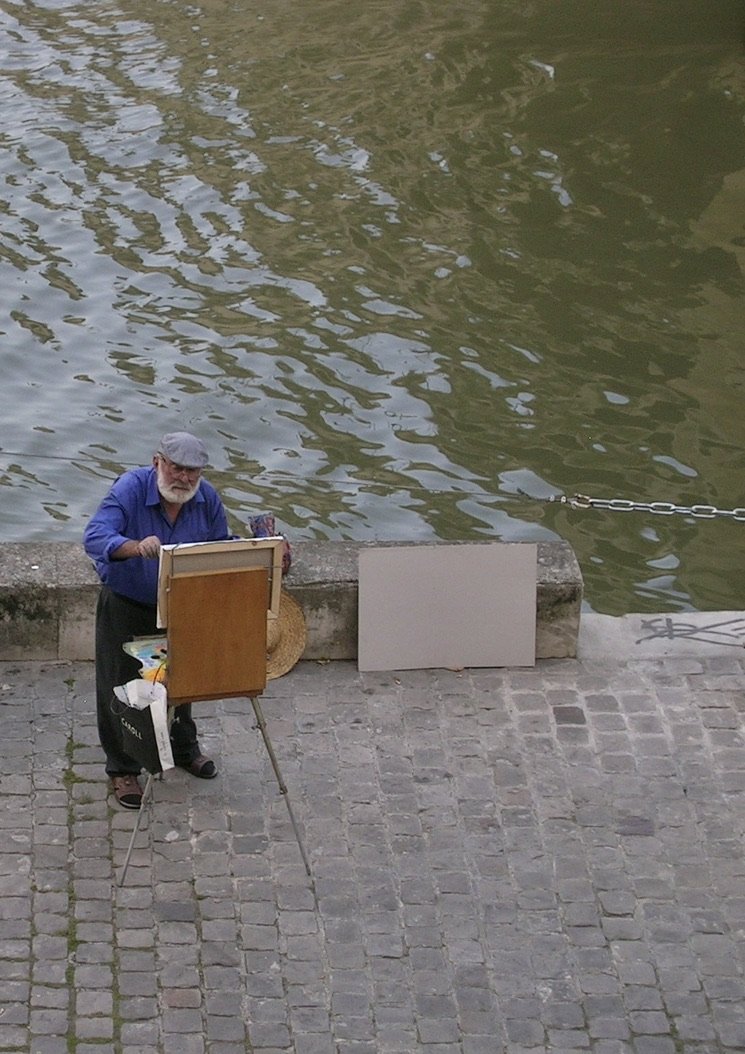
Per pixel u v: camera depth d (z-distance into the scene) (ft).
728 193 192.65
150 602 58.80
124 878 57.47
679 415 147.54
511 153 202.18
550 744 66.80
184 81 223.30
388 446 140.97
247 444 140.87
